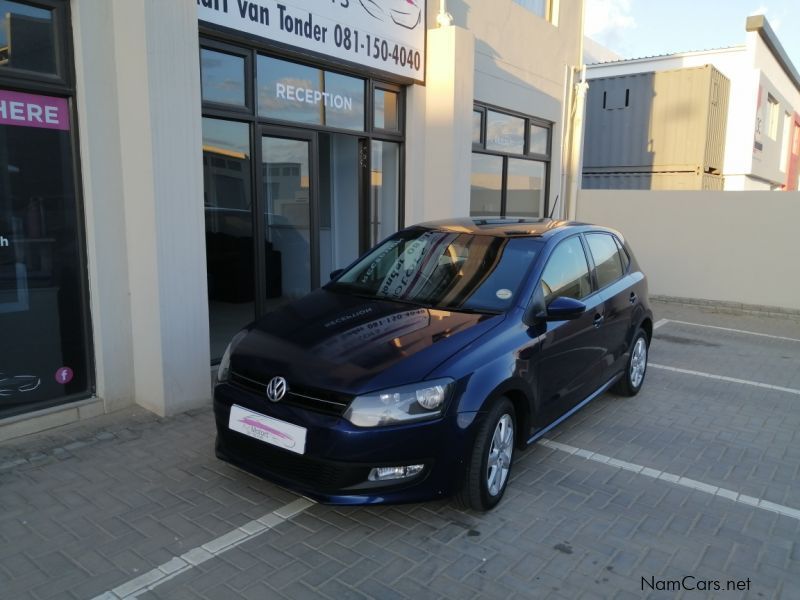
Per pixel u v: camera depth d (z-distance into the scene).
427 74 8.20
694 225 11.27
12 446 4.25
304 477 3.28
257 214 6.17
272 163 6.47
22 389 4.48
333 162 8.05
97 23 4.49
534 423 3.97
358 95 7.43
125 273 4.86
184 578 2.93
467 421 3.31
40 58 4.35
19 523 3.35
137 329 4.90
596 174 18.30
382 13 7.34
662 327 9.62
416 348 3.47
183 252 4.77
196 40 4.70
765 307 10.70
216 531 3.33
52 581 2.89
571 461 4.41
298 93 6.60
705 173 17.02
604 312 4.90
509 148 10.52
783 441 4.96
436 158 8.27
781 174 28.67
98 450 4.24
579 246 4.96
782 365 7.43
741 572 3.15
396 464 3.17
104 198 4.67
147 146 4.50
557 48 11.38
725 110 18.36
